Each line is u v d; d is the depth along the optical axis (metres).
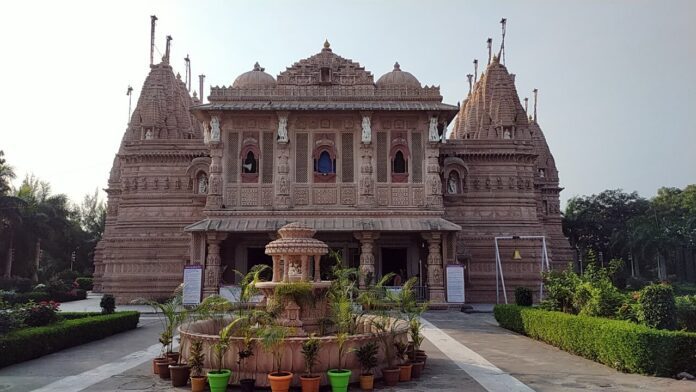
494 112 46.34
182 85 58.44
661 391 11.82
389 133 36.12
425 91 36.91
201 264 33.25
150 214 41.81
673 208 91.00
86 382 13.09
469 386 12.39
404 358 13.48
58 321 19.86
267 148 36.00
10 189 57.56
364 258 33.91
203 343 12.57
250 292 14.33
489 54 51.78
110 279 40.72
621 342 14.14
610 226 92.31
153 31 48.56
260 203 35.31
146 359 16.47
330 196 35.41
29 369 14.83
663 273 82.00
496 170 42.19
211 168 35.44
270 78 42.59
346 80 39.06
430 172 35.38
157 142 42.59
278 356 11.86
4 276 54.06
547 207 54.84
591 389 12.05
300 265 15.20
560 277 21.42
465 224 41.34
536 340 20.05
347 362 12.39
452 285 33.22
